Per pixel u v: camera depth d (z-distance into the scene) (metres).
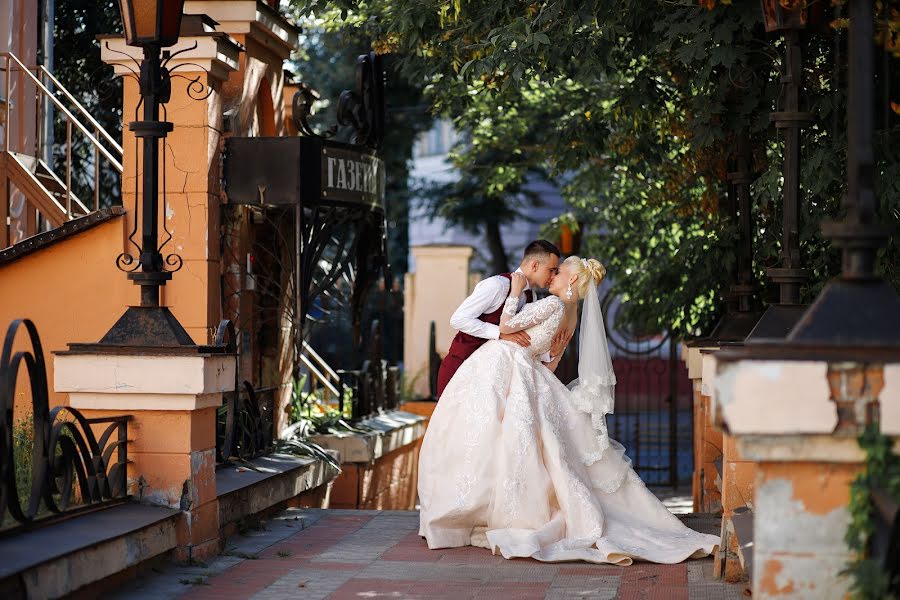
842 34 7.13
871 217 3.70
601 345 6.79
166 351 5.66
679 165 10.55
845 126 7.18
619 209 13.19
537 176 24.48
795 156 5.63
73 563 4.58
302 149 8.11
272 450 8.37
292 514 7.66
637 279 11.78
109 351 5.69
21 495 5.61
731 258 9.20
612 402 6.78
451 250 16.44
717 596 5.16
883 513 3.45
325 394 11.49
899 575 3.52
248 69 8.76
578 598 5.16
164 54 5.93
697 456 9.46
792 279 5.57
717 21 7.01
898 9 5.83
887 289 3.66
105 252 7.93
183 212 7.81
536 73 8.06
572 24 7.54
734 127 7.75
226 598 5.12
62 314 7.96
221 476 7.03
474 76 9.28
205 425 6.00
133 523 5.23
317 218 8.52
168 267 7.81
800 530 3.61
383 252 9.84
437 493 6.55
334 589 5.35
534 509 6.37
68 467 5.17
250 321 8.98
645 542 6.29
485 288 6.93
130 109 7.89
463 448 6.54
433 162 32.53
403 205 25.61
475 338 7.05
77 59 11.47
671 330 12.75
